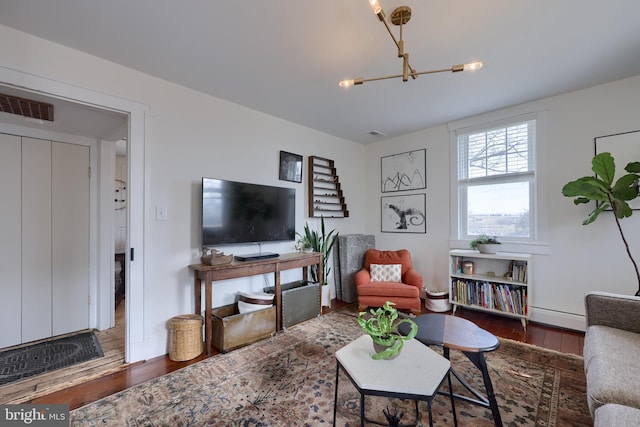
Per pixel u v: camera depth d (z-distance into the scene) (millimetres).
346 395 1841
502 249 3322
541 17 1766
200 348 2422
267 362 2266
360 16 1756
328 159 4090
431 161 3955
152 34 1916
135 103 2357
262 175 3309
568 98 2895
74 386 1960
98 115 2479
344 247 4000
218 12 1716
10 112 2395
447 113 3410
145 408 1719
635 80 2566
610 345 1560
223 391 1887
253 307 2760
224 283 2945
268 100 2990
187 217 2668
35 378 2061
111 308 3104
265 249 3338
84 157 3084
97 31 1879
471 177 3609
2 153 2611
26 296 2701
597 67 2393
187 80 2551
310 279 3713
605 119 2705
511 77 2545
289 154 3580
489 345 1638
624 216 2359
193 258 2699
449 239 3783
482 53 2162
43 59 1944
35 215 2770
